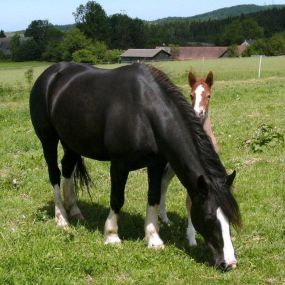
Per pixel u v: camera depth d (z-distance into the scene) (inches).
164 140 211.9
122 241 236.2
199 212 196.1
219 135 476.1
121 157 224.7
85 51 2481.5
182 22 5319.9
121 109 220.2
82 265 201.3
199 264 207.8
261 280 191.9
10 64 2704.2
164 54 3216.0
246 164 369.4
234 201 190.2
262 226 248.1
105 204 299.1
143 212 279.9
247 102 719.1
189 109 209.9
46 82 266.4
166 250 221.3
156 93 216.5
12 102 845.2
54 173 273.1
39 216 271.4
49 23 3171.8
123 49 3540.8
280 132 470.9
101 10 3361.2
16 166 377.1
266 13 5246.1
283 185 317.7
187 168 204.7
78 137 243.0
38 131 275.4
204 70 1592.0
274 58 2490.2
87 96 235.8
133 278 195.6
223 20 5492.1
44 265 199.3
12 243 226.8
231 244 191.0
